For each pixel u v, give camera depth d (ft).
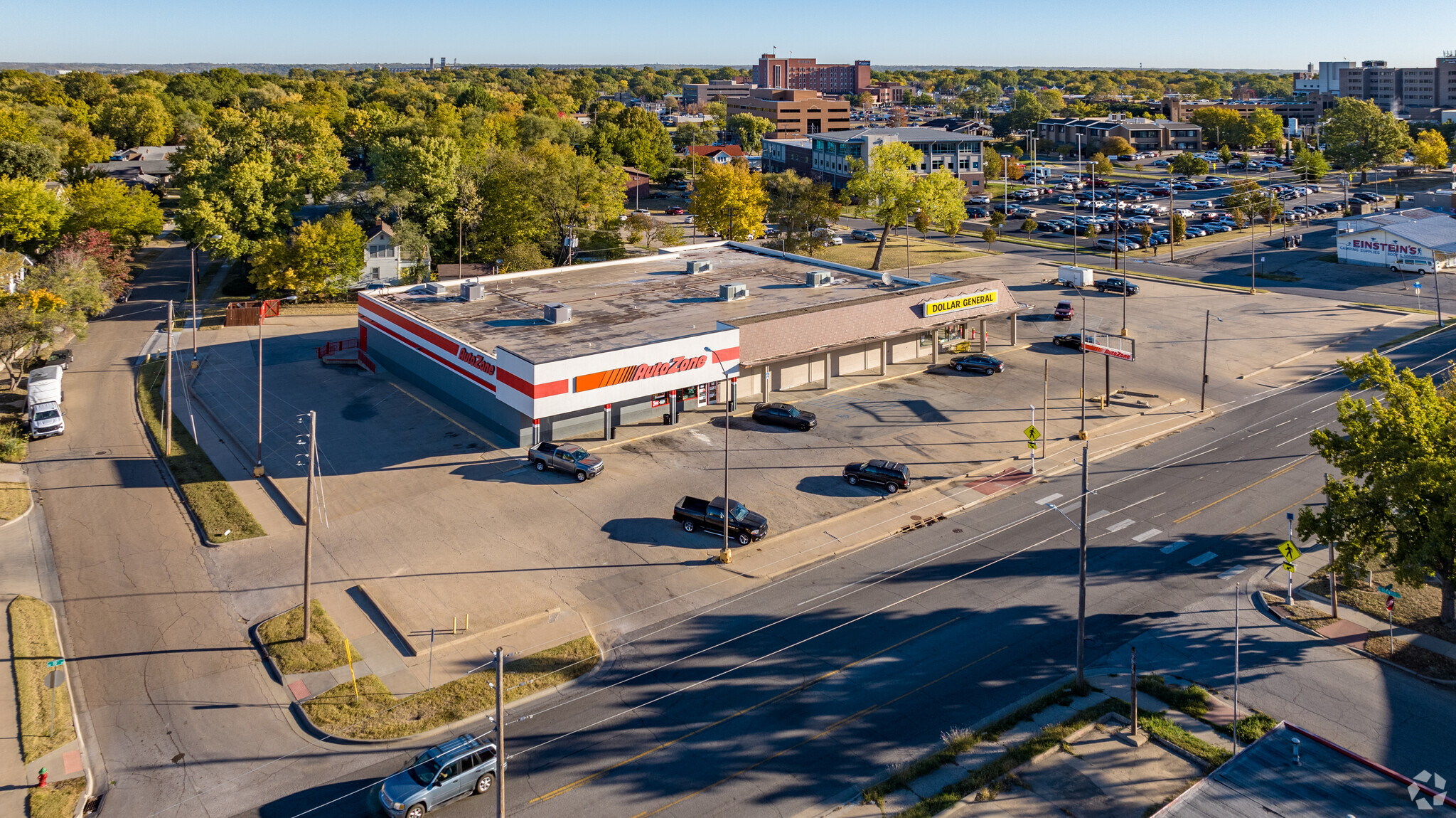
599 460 187.62
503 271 359.46
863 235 478.18
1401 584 142.51
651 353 203.31
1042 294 350.02
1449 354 260.62
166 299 347.77
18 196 342.64
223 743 112.37
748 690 121.29
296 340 296.30
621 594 145.18
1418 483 115.55
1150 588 145.07
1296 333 290.35
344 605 143.02
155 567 155.74
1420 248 365.20
